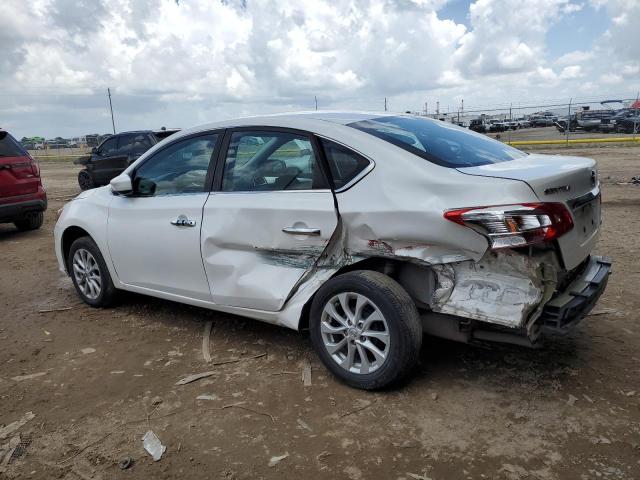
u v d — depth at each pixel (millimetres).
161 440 3014
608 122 29953
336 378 3566
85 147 52844
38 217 9898
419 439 2896
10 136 8891
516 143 25688
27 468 2840
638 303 4645
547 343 3934
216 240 3924
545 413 3070
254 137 3896
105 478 2727
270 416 3189
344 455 2801
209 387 3568
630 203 9547
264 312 3756
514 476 2584
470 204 2932
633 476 2545
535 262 2865
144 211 4453
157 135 15523
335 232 3365
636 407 3092
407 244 3133
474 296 2988
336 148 3471
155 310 5086
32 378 3830
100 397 3521
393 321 3154
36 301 5582
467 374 3543
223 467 2760
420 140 3561
